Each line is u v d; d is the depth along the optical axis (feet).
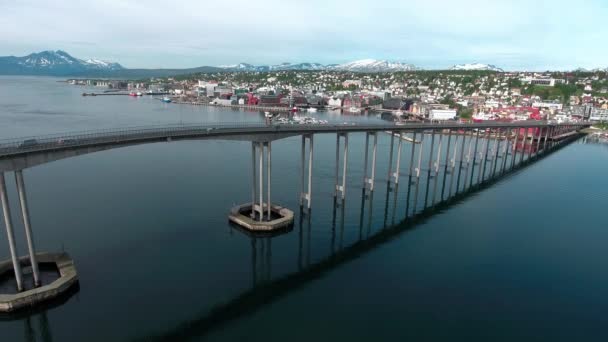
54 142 152.87
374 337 135.74
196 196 273.54
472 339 136.26
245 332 136.98
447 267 187.62
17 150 135.03
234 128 209.46
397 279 175.32
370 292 164.35
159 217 232.53
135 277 166.91
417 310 152.56
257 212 236.63
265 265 184.03
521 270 186.80
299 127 233.76
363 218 248.93
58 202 254.27
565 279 179.01
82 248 189.88
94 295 153.17
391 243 213.05
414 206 277.23
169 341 131.23
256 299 156.66
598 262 196.85
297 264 186.80
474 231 233.76
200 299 155.02
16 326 136.36
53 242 195.00
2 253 180.96
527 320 148.05
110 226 217.15
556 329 143.33
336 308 152.87
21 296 138.82
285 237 214.90
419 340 135.03
